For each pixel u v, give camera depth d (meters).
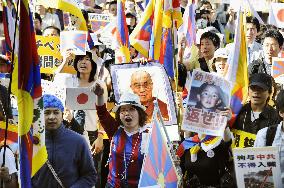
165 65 25.48
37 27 34.62
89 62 25.48
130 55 28.34
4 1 22.72
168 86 22.75
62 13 37.41
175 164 20.00
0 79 22.25
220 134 20.41
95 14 35.88
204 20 37.56
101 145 23.94
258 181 17.89
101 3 45.19
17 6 16.19
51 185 19.05
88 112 24.23
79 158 19.28
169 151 19.25
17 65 16.61
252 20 31.05
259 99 20.50
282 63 25.66
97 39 31.59
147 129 20.03
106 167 24.05
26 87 16.55
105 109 20.30
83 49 26.02
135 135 19.92
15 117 21.94
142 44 26.62
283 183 17.94
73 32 26.56
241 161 17.94
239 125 20.77
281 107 18.11
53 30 31.75
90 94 22.94
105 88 23.48
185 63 27.78
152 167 18.56
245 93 22.52
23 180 16.50
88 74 25.52
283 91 18.22
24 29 16.42
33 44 16.55
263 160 17.89
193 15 29.77
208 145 20.70
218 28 38.97
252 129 20.55
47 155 18.75
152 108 22.77
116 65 23.02
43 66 28.42
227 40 37.66
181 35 28.97
